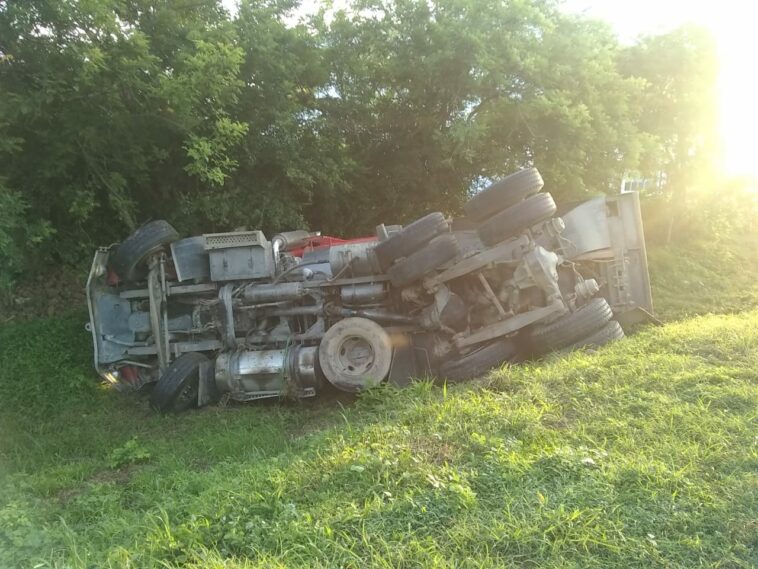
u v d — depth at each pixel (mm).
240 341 8016
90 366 8812
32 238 8234
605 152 13625
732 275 13961
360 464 4332
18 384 8234
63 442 6738
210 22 10930
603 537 3293
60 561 3645
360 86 13992
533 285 7699
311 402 7965
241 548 3541
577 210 8727
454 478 4012
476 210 7918
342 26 13797
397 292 8000
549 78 12891
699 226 15992
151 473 5527
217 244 8039
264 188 12102
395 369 7695
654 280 13211
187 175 11188
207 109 9914
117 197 9789
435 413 5391
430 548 3318
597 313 7480
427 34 12945
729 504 3584
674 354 6539
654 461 4102
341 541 3482
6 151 8375
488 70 12188
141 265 8062
